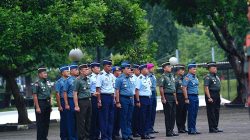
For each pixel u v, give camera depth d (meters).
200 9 43.00
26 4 32.22
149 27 38.00
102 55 60.66
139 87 24.17
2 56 31.16
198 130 27.00
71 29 32.25
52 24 30.92
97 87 22.61
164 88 24.67
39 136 22.75
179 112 25.97
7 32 30.27
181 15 44.53
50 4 32.38
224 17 43.16
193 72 25.50
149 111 24.38
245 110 41.88
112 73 24.42
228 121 31.92
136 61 40.88
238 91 46.94
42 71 22.72
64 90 22.20
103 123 22.80
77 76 22.33
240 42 49.06
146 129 24.05
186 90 25.31
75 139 22.47
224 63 56.53
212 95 25.38
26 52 31.81
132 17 36.22
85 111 21.84
